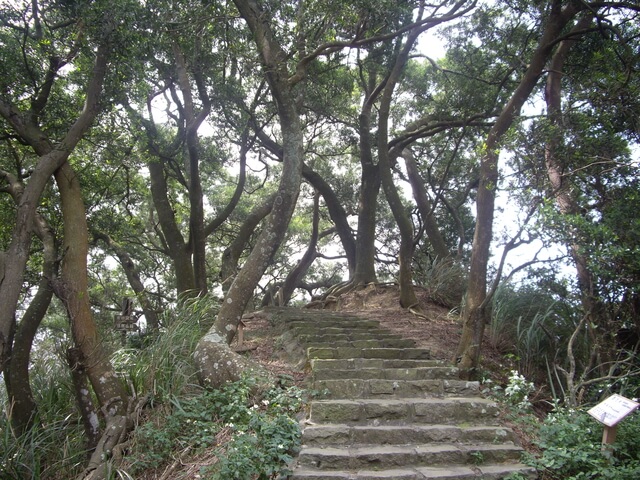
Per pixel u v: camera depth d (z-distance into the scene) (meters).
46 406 7.14
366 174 14.05
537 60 7.64
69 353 6.02
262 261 7.54
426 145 16.81
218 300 9.16
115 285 17.73
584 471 4.64
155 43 8.30
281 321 9.60
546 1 8.89
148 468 5.30
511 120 7.51
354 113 15.19
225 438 5.44
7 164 9.62
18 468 5.81
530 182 6.60
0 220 9.42
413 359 7.20
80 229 6.22
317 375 6.26
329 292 14.04
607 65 8.02
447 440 5.17
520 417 5.71
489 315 9.40
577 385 6.13
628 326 6.92
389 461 4.80
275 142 15.24
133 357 7.30
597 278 6.51
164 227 11.75
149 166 12.26
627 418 5.39
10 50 7.30
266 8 7.96
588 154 6.56
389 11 8.31
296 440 4.95
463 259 13.86
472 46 12.34
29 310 7.71
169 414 5.98
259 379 6.38
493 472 4.63
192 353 7.07
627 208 6.23
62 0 6.91
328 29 8.88
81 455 6.17
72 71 7.96
